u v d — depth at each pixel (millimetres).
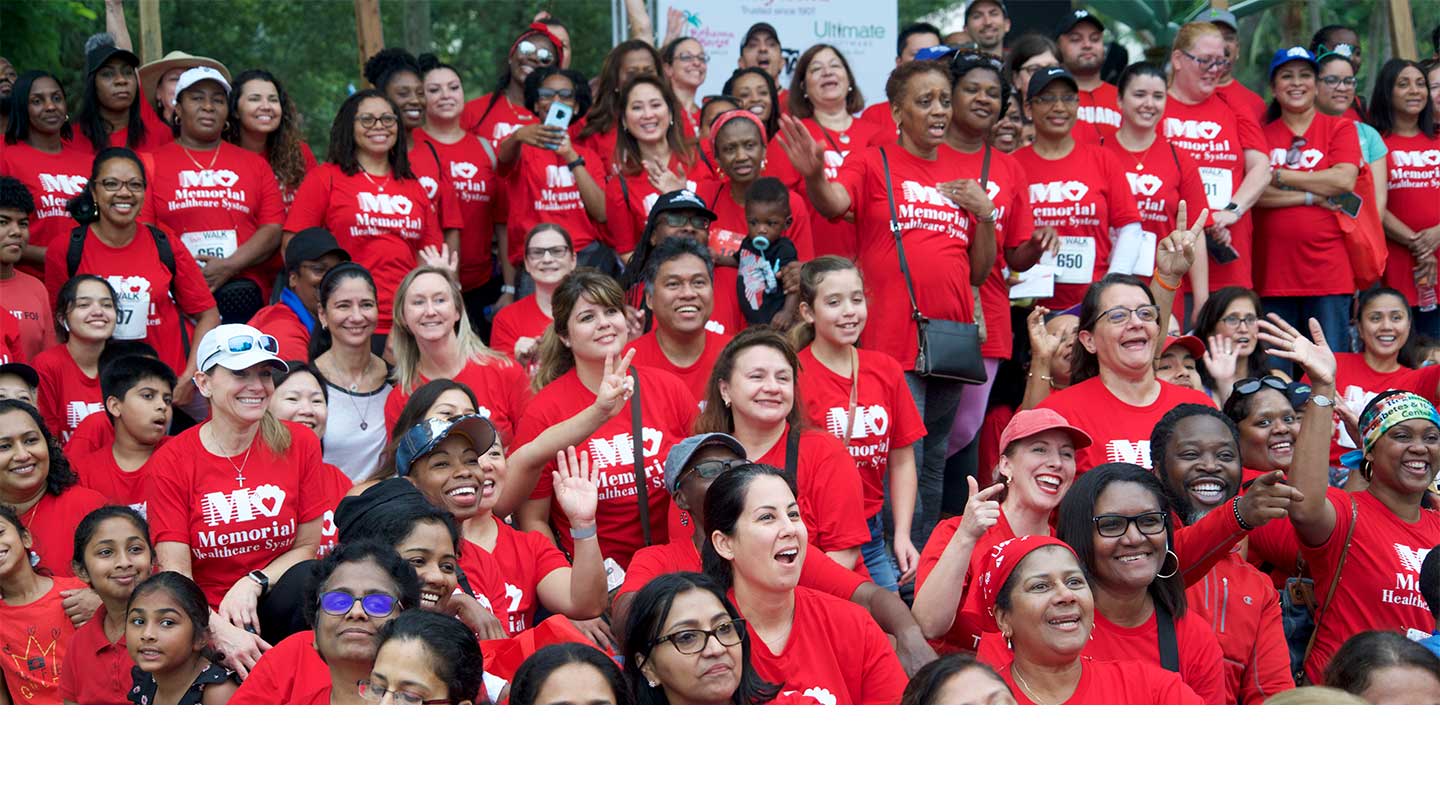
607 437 5305
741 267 6578
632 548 5332
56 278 6602
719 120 7070
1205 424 4855
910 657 4332
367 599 3877
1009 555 4082
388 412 5910
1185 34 7754
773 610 4172
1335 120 8117
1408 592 5133
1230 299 6461
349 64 15102
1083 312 5578
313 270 6562
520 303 6727
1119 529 4215
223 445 5246
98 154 6523
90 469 5570
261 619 4922
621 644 4410
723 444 4656
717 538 4188
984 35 8875
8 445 5109
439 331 5883
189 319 6840
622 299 5430
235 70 14836
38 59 11031
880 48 8875
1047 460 4801
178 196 7125
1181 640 4336
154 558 5035
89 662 4648
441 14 15555
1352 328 8031
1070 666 3980
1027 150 7172
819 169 6258
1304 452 5043
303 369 5848
